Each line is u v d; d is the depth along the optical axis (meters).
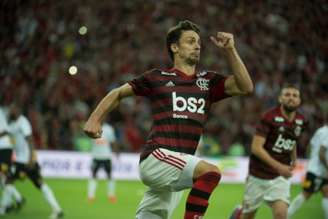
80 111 58.22
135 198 42.69
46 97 60.44
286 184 21.36
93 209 36.41
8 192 32.97
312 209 38.53
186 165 13.44
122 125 57.91
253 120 63.00
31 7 74.44
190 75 14.64
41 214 33.31
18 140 32.16
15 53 69.00
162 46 72.62
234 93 14.34
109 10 76.56
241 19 76.88
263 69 71.12
